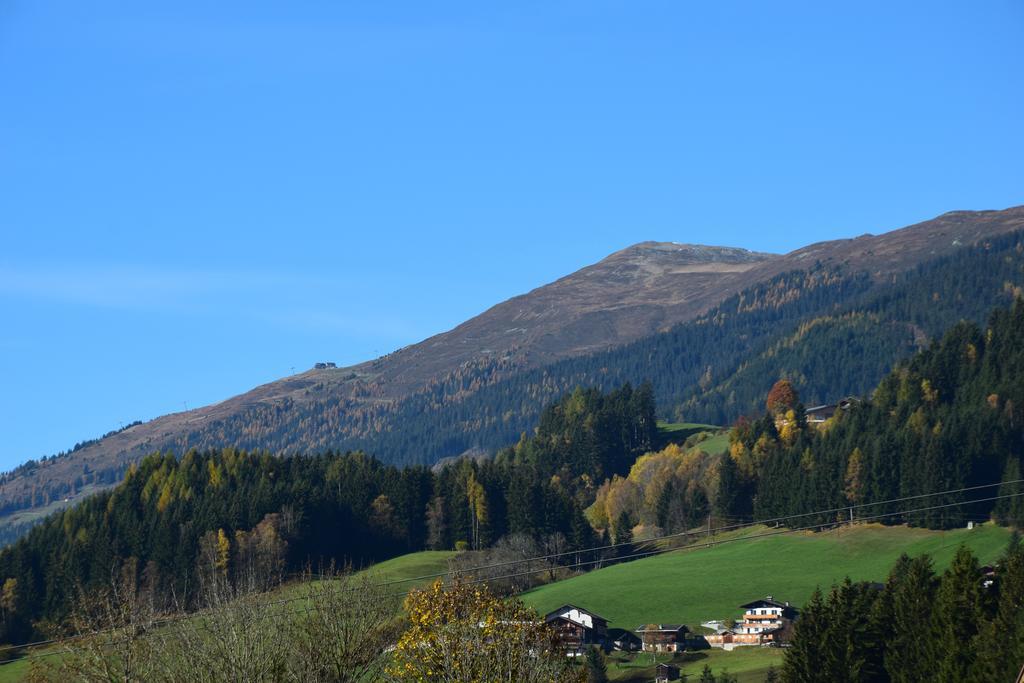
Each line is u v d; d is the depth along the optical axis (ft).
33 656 199.72
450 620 189.88
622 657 479.00
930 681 303.68
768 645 489.26
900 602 341.41
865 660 331.77
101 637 182.80
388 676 195.42
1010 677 273.54
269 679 184.75
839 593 352.69
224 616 186.09
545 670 187.52
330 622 206.49
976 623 318.04
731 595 566.77
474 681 181.68
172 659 181.16
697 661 470.39
